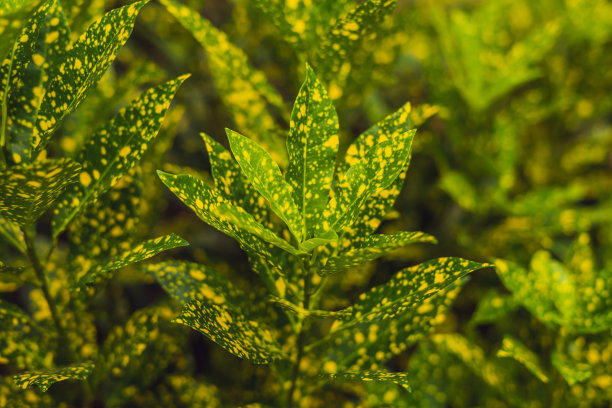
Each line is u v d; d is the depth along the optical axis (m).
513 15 1.53
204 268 0.80
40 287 0.78
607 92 1.37
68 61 0.71
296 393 0.85
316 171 0.71
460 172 1.28
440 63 1.19
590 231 1.48
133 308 1.09
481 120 1.26
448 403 0.98
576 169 1.44
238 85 0.89
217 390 0.88
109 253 0.81
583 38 1.34
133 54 1.18
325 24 0.83
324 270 0.70
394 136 0.69
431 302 0.80
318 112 0.70
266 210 0.75
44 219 1.16
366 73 0.89
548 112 1.26
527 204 1.23
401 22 0.92
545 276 0.87
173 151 1.20
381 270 1.14
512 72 1.16
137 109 0.74
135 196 0.82
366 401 0.90
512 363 0.98
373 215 0.74
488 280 1.30
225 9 1.32
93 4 0.83
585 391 0.88
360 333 0.82
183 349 0.96
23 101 0.73
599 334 0.87
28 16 0.64
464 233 1.25
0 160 0.72
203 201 0.69
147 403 0.90
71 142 0.92
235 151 0.68
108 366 0.83
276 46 1.02
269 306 0.83
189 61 1.16
